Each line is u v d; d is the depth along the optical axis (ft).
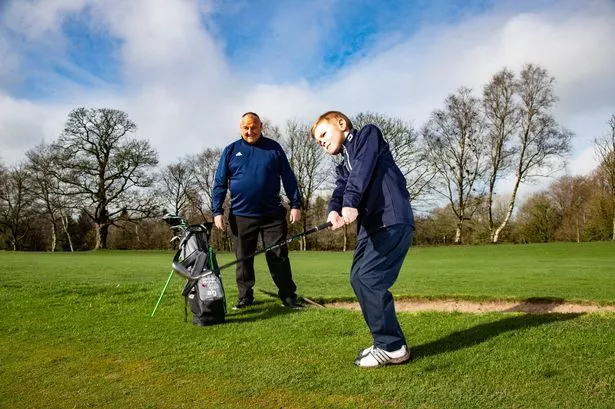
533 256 66.95
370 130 10.77
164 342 12.72
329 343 12.23
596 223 126.52
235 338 12.92
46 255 77.92
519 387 8.94
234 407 8.57
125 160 127.24
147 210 132.77
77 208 129.39
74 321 15.29
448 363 10.34
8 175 151.84
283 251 17.35
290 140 132.98
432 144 123.65
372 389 9.12
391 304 10.50
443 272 34.91
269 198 17.33
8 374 10.46
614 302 17.13
